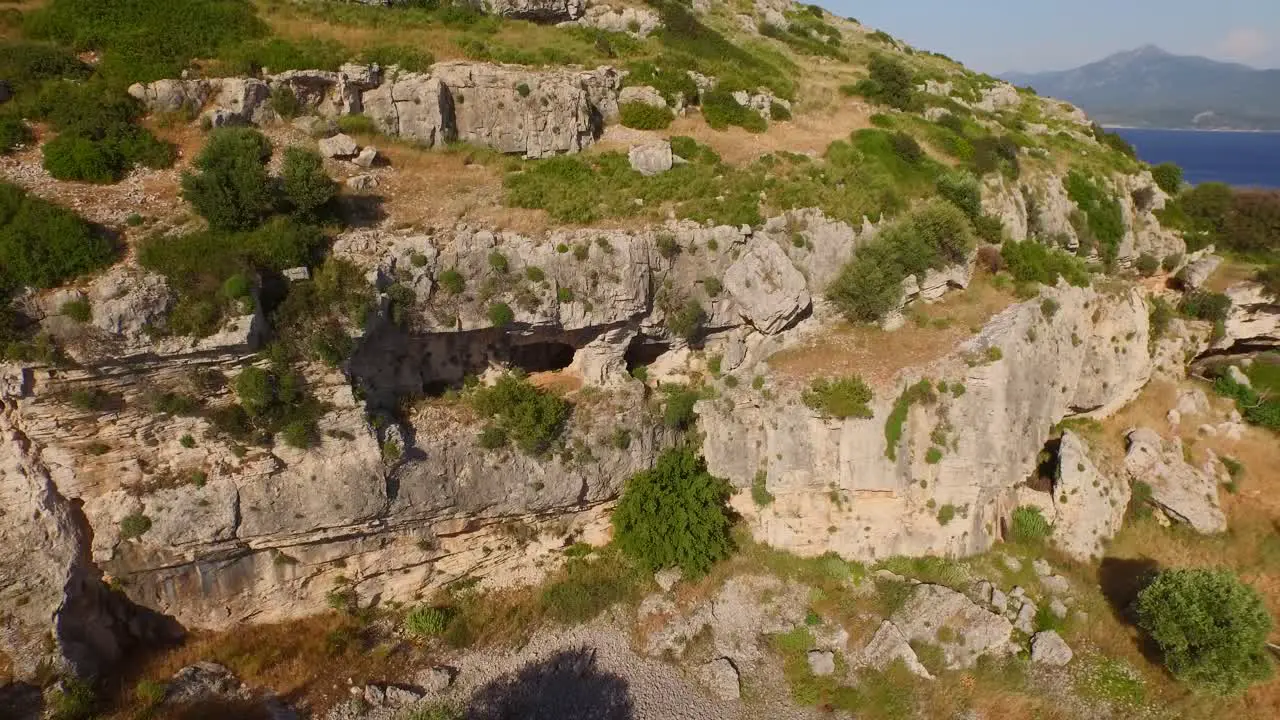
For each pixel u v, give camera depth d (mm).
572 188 34188
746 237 31859
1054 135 58812
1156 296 50562
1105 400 36812
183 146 30391
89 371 21281
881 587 29328
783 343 32938
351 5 43531
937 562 29984
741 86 47188
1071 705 25375
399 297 25594
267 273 24344
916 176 41562
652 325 30422
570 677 25953
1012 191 45344
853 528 30203
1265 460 37562
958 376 29734
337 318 24266
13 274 20812
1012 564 30500
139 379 22141
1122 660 27141
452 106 37688
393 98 35938
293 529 24531
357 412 24953
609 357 30688
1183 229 54875
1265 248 54219
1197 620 24812
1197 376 44750
